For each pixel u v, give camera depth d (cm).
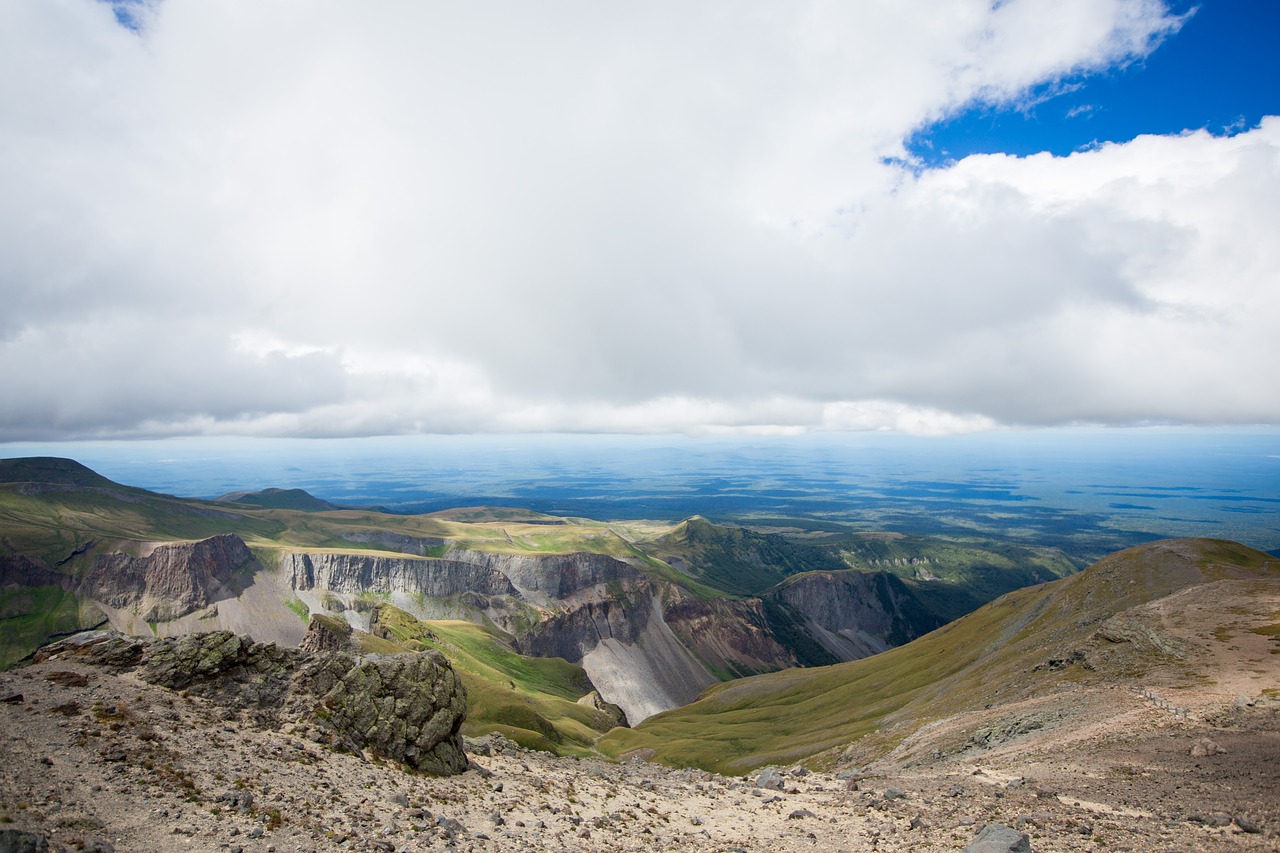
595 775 5128
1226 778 3903
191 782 2670
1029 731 6931
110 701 3309
